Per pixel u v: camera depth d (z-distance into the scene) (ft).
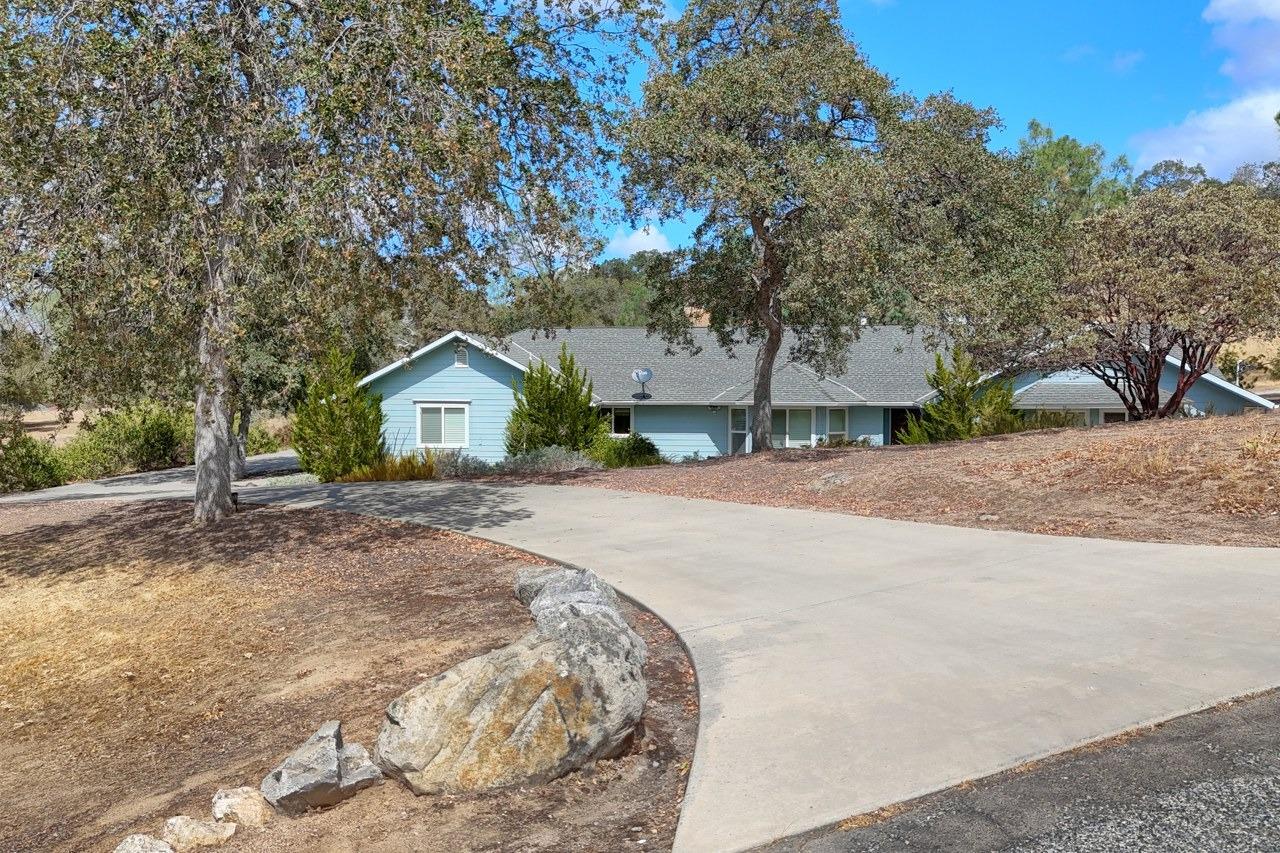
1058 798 13.51
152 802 17.66
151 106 34.17
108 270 33.01
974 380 73.46
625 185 54.03
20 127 32.01
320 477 79.51
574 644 16.33
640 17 40.37
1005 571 27.40
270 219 34.09
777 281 60.03
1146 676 17.94
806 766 14.99
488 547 37.19
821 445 86.28
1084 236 55.42
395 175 33.94
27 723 24.64
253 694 23.40
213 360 41.14
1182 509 33.60
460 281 40.73
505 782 15.34
